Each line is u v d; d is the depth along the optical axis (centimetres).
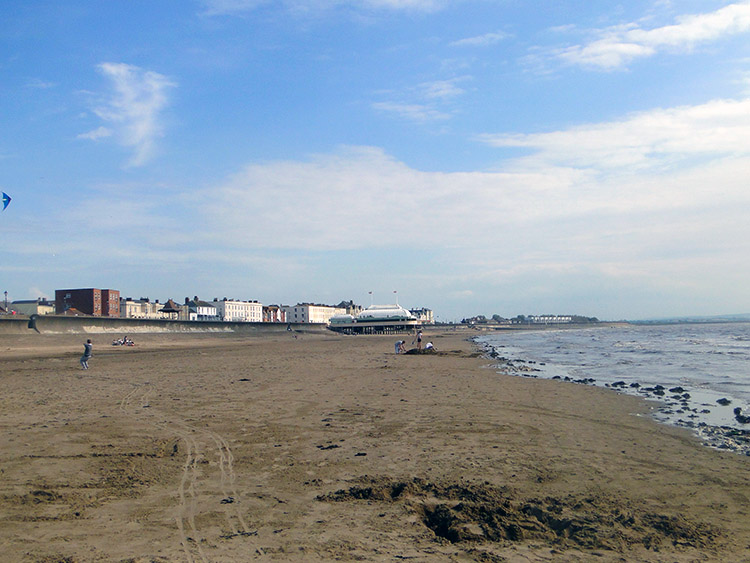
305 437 1194
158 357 4400
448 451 1063
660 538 639
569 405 1714
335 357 4338
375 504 748
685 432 1310
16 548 575
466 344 7412
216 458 1003
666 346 6281
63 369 3158
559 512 723
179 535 621
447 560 566
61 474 882
